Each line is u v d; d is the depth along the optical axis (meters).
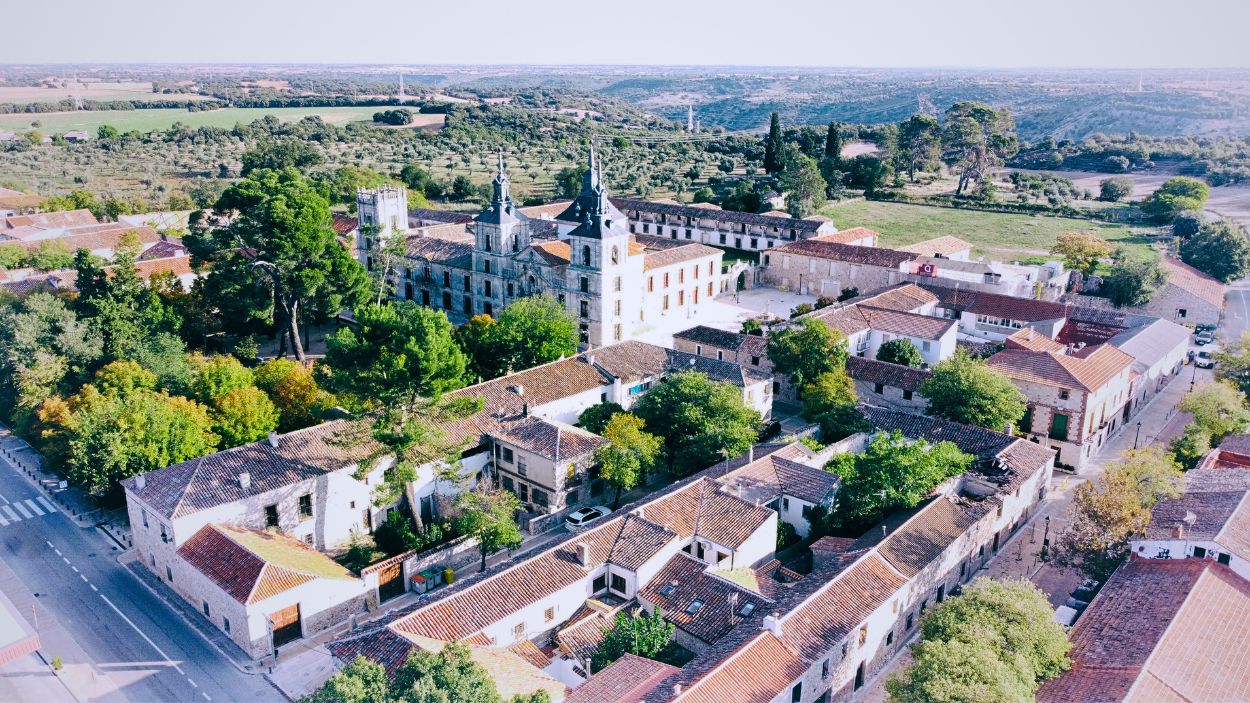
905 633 59.44
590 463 76.25
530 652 53.81
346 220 148.25
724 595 56.62
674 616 56.25
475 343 95.44
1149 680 46.25
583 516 73.50
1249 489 64.25
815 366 92.06
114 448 72.06
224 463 67.50
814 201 191.75
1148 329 109.31
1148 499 64.38
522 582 57.00
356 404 69.69
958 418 82.12
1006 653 46.22
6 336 91.88
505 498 69.00
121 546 72.25
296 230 102.31
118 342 93.31
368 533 73.00
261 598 57.44
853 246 148.12
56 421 79.06
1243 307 138.75
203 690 55.03
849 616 52.97
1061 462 85.44
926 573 59.75
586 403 87.69
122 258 101.25
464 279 129.00
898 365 95.19
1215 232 149.75
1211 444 80.94
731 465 73.88
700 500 66.94
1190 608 52.53
